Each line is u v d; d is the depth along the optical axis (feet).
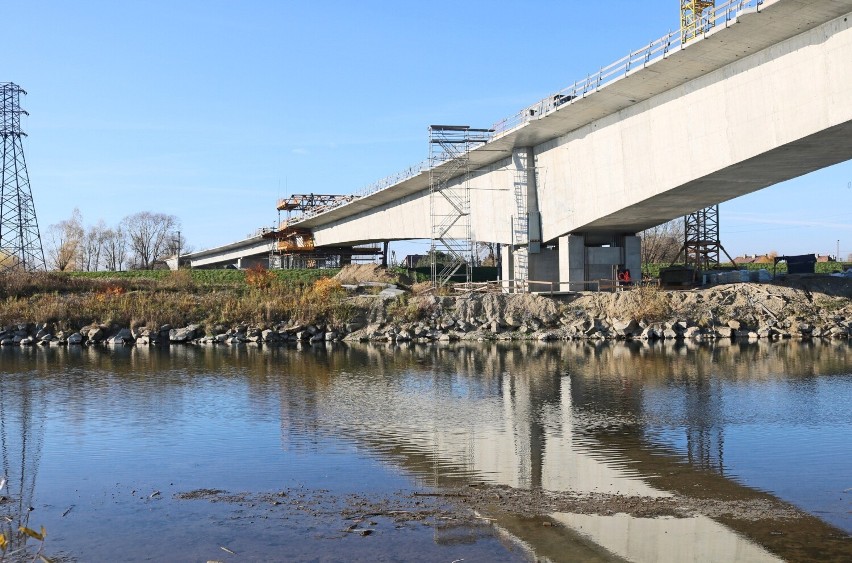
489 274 306.76
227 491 54.29
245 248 455.63
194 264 534.37
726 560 40.42
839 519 46.37
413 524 46.47
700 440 67.87
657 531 44.73
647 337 161.17
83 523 48.08
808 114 113.09
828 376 104.99
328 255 388.57
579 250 186.70
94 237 540.11
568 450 64.69
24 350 162.81
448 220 240.12
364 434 72.28
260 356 144.46
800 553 41.19
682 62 128.67
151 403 90.79
